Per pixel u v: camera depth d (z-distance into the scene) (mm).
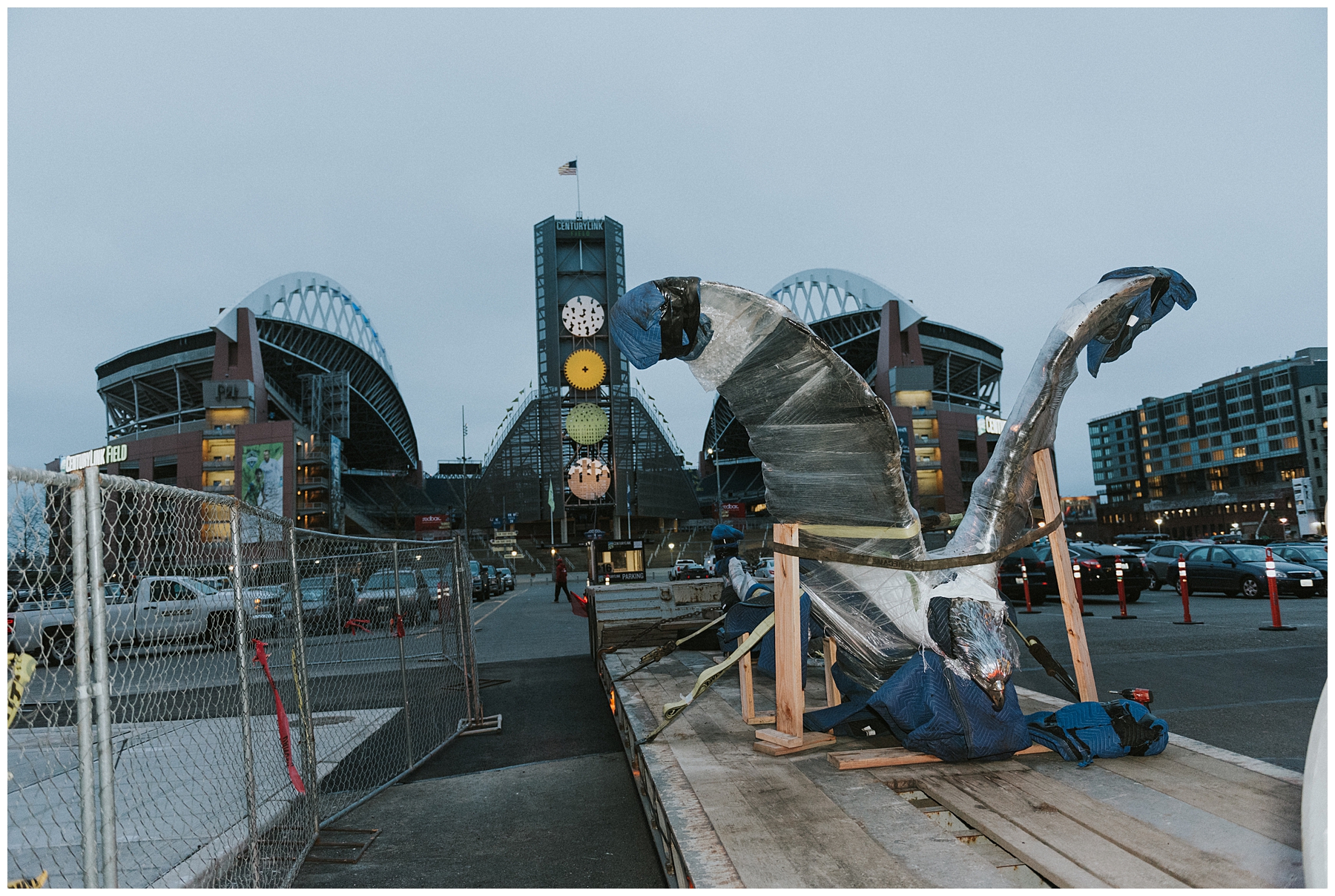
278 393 107562
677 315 3146
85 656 2291
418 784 5320
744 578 4680
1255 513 115312
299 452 86875
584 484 96000
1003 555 3676
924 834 2596
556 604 28062
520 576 79750
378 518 113000
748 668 4477
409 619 10344
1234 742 5289
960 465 101438
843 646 3994
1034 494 4195
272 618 4809
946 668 3480
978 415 102312
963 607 3479
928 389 100750
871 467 3457
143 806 4465
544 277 101875
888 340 107938
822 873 2277
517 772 5559
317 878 3678
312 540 4988
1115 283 3754
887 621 3693
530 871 3703
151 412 124312
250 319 96125
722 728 4344
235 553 3400
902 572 3643
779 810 2871
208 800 4594
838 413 3352
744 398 3502
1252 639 9977
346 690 9016
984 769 3346
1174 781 3066
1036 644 4027
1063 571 4137
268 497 82125
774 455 3674
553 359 99688
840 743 3896
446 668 9250
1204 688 7160
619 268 103188
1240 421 121062
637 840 4086
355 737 6605
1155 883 2146
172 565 3041
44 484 2082
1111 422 150500
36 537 2156
